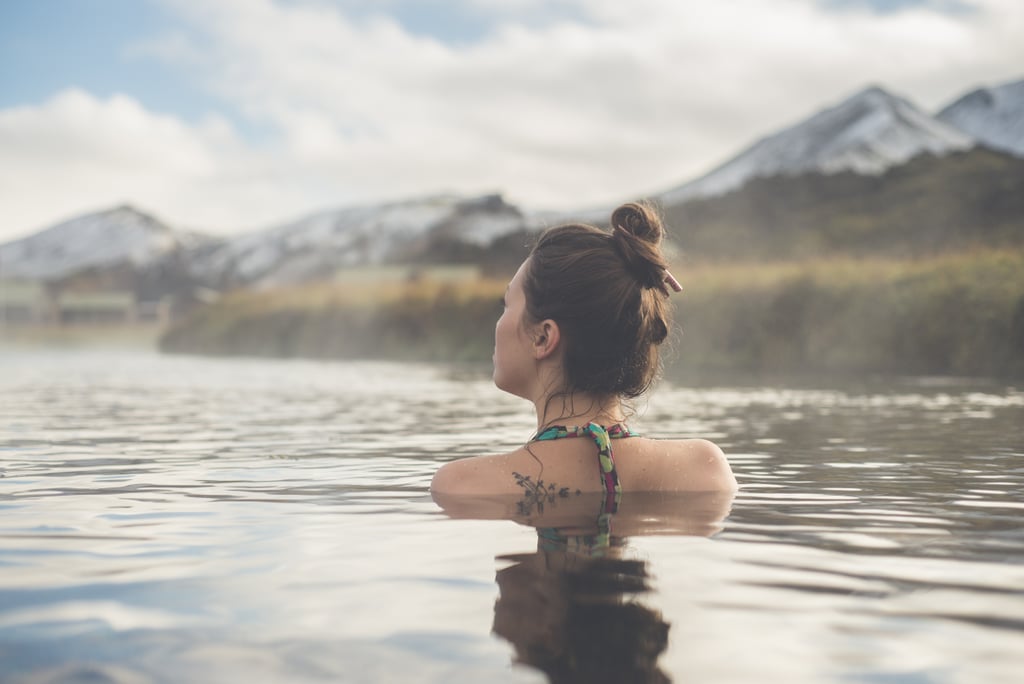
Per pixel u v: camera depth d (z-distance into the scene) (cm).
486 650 103
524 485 212
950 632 108
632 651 102
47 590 131
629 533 170
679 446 225
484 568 142
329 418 488
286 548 159
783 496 216
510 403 613
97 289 13288
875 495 219
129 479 256
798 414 507
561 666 97
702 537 166
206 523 185
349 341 2003
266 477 259
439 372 1184
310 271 11431
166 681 94
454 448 339
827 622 113
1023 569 141
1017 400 615
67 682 94
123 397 680
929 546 158
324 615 117
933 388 769
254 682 94
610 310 205
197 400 649
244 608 121
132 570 143
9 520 190
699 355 1372
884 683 92
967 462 292
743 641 105
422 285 2053
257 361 1697
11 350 2639
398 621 114
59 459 307
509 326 218
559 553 152
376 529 175
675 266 1694
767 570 140
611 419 219
